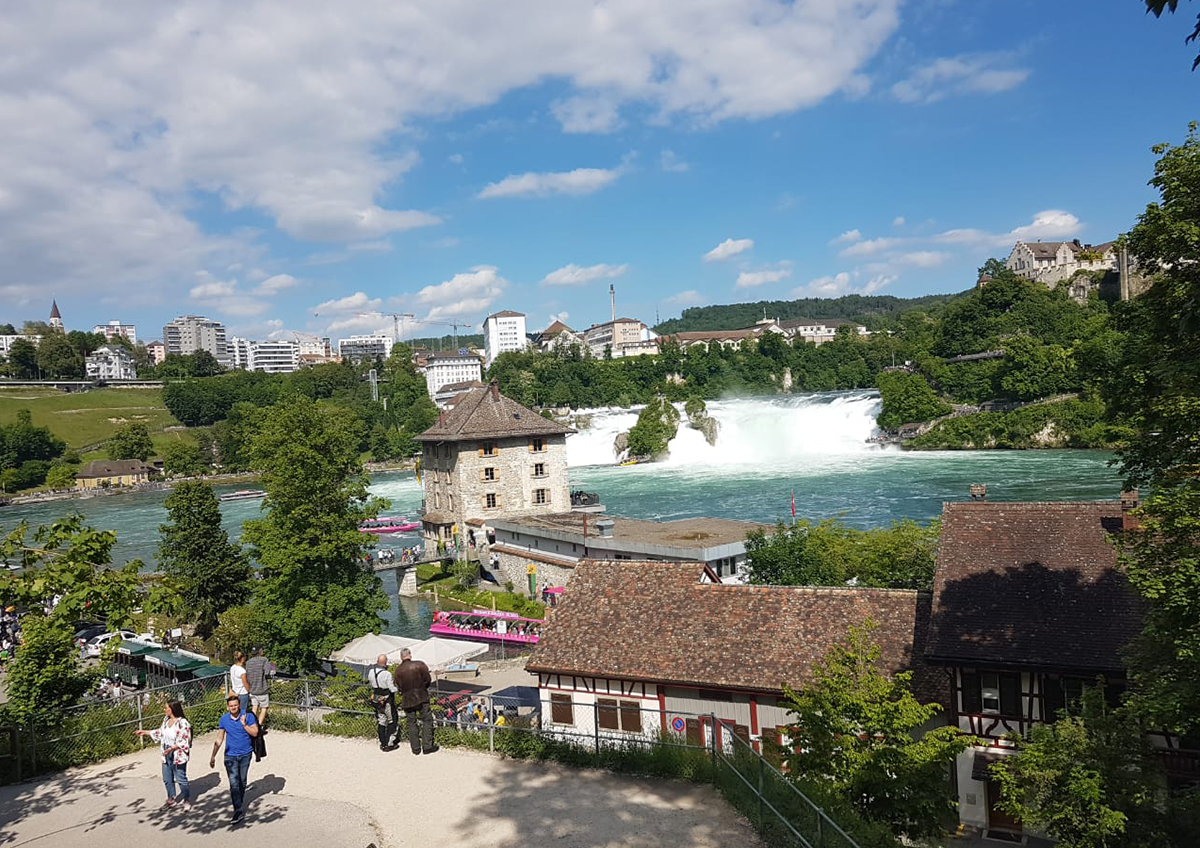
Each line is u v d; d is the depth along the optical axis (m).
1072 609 23.53
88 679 20.77
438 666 28.72
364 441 199.12
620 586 29.86
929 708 17.88
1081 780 15.92
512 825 13.55
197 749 18.31
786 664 25.25
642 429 143.25
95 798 15.50
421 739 17.61
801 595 27.52
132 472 186.62
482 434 72.75
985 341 153.62
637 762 16.08
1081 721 17.31
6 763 17.12
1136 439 17.19
